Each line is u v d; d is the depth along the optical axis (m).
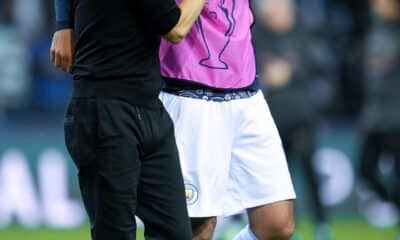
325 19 47.91
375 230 38.78
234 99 19.47
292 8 33.62
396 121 33.91
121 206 17.00
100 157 16.97
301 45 33.56
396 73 34.00
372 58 34.53
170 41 17.36
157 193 17.44
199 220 19.61
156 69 17.33
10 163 38.69
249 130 19.58
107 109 16.88
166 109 19.17
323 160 41.25
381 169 37.78
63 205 39.00
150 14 16.84
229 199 19.84
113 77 16.89
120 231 17.06
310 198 34.22
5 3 44.53
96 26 16.88
